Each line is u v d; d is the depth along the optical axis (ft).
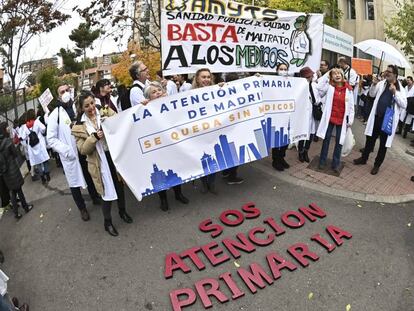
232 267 13.93
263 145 18.48
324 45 29.58
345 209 17.57
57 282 13.92
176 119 16.49
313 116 22.34
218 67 18.76
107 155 15.37
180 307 12.19
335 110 20.42
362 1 72.84
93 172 14.92
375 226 16.28
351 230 15.96
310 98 21.53
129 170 15.66
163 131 16.24
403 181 20.88
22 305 12.65
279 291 12.80
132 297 12.86
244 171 21.72
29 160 25.67
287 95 19.38
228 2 18.31
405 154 27.14
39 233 17.39
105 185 15.16
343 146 21.36
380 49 32.73
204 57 18.29
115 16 49.08
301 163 22.94
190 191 19.52
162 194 17.44
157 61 50.26
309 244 15.05
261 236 15.58
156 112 16.06
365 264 13.92
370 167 22.80
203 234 15.87
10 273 14.99
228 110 17.49
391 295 12.50
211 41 18.25
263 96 18.38
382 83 20.85
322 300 12.39
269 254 14.42
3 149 18.54
